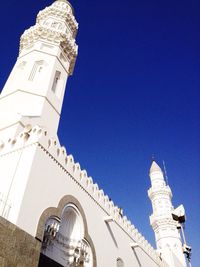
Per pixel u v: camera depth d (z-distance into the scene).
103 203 22.16
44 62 28.47
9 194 14.29
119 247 22.48
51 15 34.50
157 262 31.52
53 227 15.45
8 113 22.94
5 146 17.91
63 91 28.41
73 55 32.81
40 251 13.89
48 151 17.09
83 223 18.19
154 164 53.62
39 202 14.70
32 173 15.00
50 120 24.31
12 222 12.77
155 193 48.22
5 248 11.30
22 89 24.94
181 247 42.25
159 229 43.84
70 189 18.19
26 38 31.55
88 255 17.92
